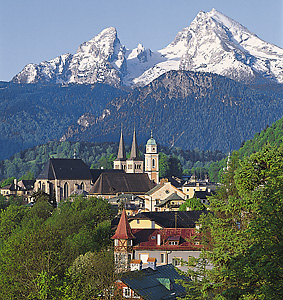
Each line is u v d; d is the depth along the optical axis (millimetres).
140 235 150000
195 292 89312
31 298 107625
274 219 71562
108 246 153750
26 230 158500
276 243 71250
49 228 135750
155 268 111938
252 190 86125
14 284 114562
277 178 77500
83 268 118812
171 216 172750
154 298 100188
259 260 72125
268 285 69188
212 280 82625
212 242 107188
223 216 96250
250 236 77125
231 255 81250
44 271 113938
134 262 111125
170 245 146000
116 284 102438
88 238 160125
